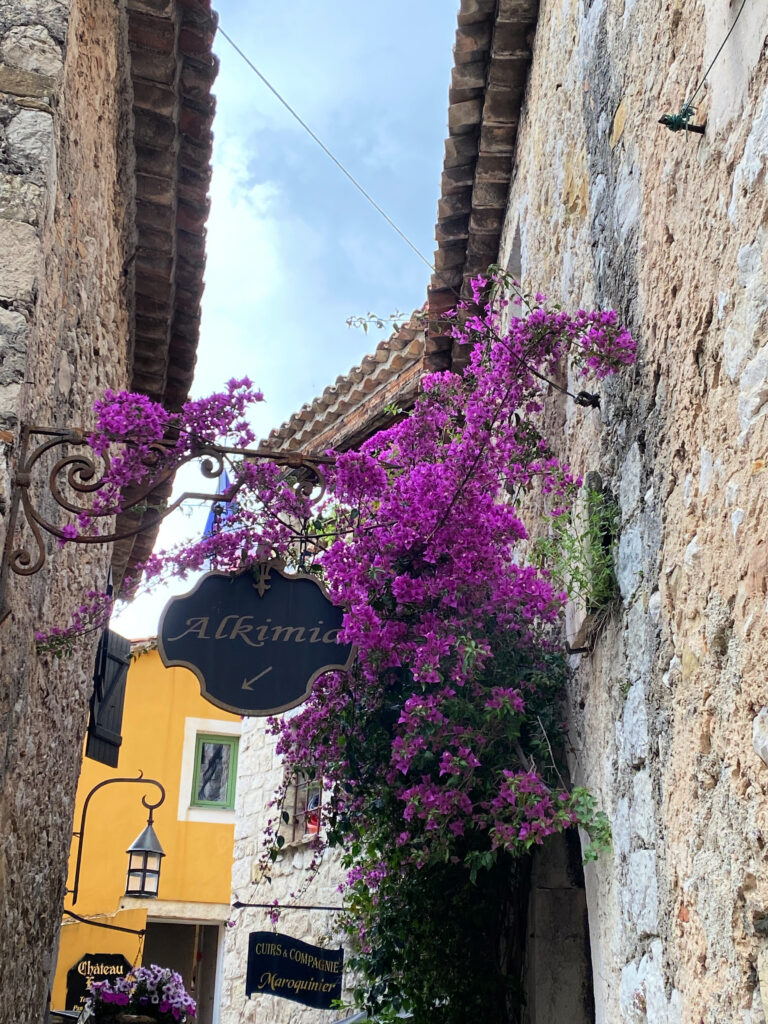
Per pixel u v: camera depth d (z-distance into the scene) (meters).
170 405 7.69
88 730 7.04
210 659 3.69
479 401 4.12
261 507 3.97
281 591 3.82
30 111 3.91
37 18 4.05
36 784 4.67
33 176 3.81
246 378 3.77
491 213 6.70
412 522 3.96
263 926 9.98
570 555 3.89
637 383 3.40
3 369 3.54
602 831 3.51
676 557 2.92
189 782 15.43
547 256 5.25
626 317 3.63
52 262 4.12
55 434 3.56
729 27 2.67
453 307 7.18
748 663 2.38
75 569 5.18
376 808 4.91
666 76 3.24
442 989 5.04
